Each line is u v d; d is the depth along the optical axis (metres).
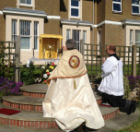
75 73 3.69
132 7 16.36
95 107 3.75
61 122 3.56
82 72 3.79
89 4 15.70
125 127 3.89
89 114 3.58
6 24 11.83
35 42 12.92
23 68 6.84
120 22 15.31
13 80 6.30
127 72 7.95
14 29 12.25
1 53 6.30
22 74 6.60
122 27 15.42
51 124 3.82
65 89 3.67
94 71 8.07
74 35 14.90
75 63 3.68
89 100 3.71
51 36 11.92
